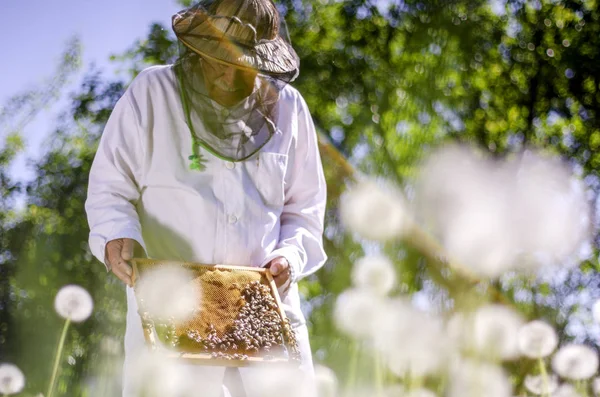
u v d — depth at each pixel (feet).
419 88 57.00
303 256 11.77
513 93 64.23
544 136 63.10
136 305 10.91
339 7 70.18
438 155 46.52
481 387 9.12
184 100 11.09
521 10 63.93
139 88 11.55
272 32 11.11
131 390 10.50
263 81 11.21
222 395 10.57
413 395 9.27
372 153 54.54
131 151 11.46
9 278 59.31
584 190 55.72
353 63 68.03
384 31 67.46
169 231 11.30
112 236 10.89
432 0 63.21
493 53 63.87
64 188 64.44
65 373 18.26
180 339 10.00
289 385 9.79
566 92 63.82
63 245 61.93
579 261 42.42
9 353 49.16
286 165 11.88
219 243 11.32
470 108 62.54
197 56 11.03
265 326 10.50
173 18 10.95
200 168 11.28
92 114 65.21
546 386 10.49
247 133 11.23
